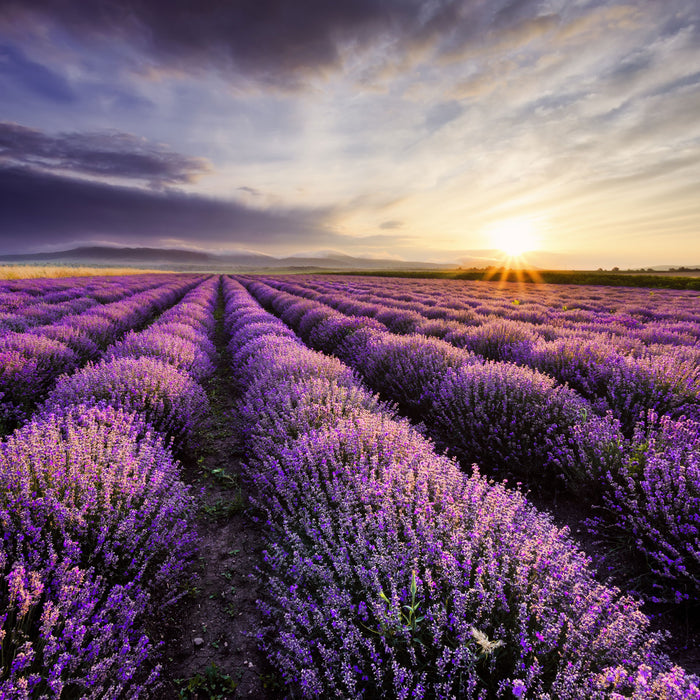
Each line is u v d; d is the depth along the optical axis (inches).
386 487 94.9
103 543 87.9
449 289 1175.0
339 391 172.7
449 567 73.2
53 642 61.7
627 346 277.9
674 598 97.9
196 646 90.5
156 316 678.5
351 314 575.2
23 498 86.4
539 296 917.8
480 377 186.5
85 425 135.0
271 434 149.3
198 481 166.1
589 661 60.2
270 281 1747.0
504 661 64.9
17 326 347.3
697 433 135.0
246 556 120.9
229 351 419.8
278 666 79.7
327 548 85.7
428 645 66.1
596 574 109.6
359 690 65.6
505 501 92.3
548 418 160.9
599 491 134.6
